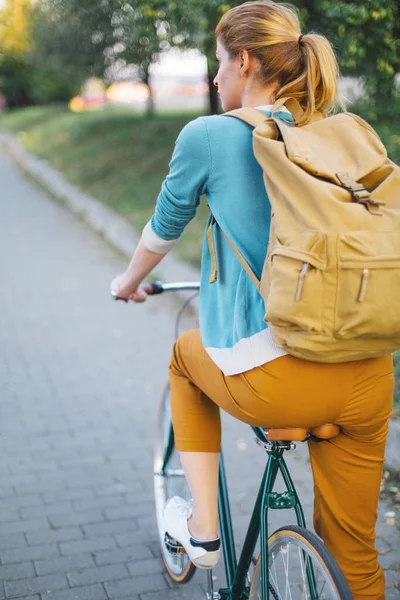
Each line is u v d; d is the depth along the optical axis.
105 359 5.57
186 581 2.82
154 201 11.21
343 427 1.98
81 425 4.41
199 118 1.91
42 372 5.28
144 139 14.62
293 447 2.09
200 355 2.09
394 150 5.96
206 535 2.17
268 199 1.87
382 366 1.90
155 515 3.45
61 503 3.54
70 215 11.83
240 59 1.96
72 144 16.72
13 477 3.78
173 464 3.09
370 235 1.63
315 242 1.62
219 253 1.97
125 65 13.10
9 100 30.30
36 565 3.05
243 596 2.37
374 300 1.62
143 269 2.20
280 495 2.07
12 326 6.33
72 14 11.81
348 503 2.11
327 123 1.88
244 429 4.36
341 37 5.59
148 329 6.30
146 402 4.77
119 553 3.15
